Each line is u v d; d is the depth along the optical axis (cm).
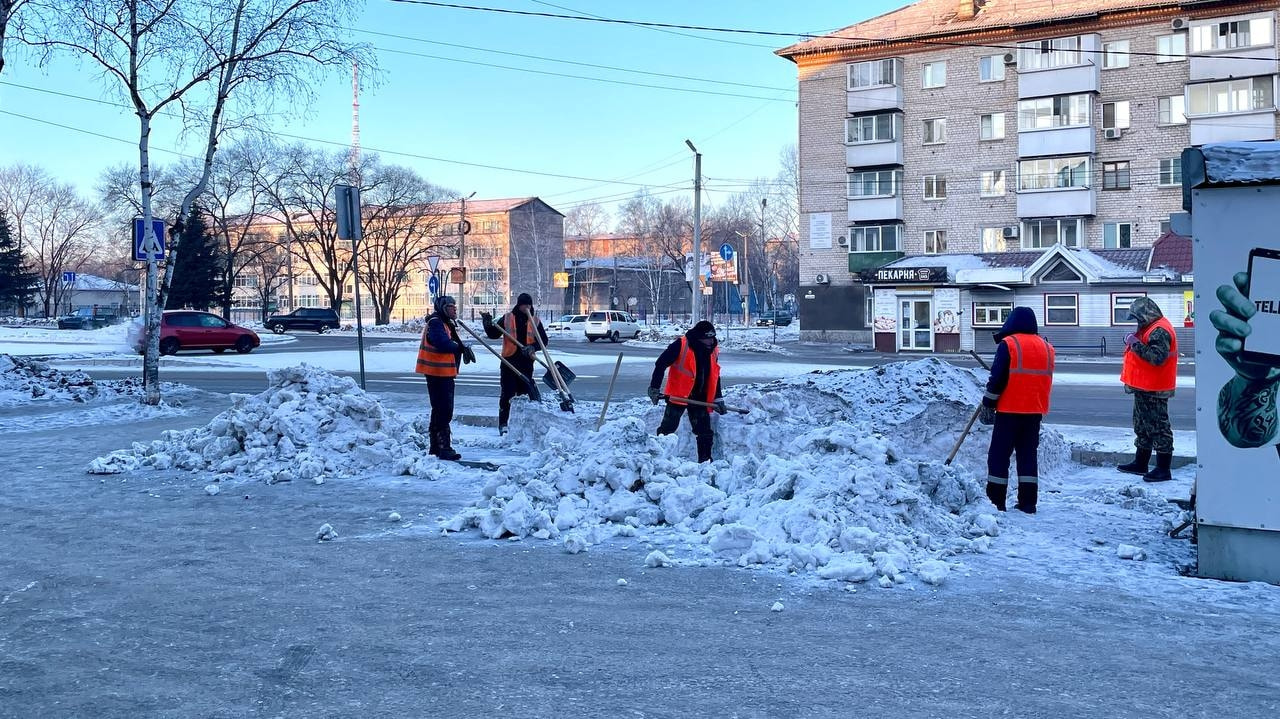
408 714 381
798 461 724
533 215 11069
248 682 418
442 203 8531
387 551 668
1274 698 395
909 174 5022
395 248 8206
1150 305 962
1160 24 4409
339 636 481
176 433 1145
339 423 1075
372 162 7700
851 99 5053
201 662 444
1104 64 4544
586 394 2000
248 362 3138
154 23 1700
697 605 535
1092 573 601
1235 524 589
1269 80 4169
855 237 5103
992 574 599
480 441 1242
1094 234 4612
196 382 2395
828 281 5166
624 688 408
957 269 4359
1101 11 4453
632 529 705
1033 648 459
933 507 709
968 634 481
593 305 11025
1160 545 677
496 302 10856
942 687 407
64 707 390
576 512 732
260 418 1062
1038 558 640
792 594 557
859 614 516
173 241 1752
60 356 3241
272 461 1012
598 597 552
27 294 8862
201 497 877
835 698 396
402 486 930
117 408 1659
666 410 975
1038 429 806
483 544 688
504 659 445
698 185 3812
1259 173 579
